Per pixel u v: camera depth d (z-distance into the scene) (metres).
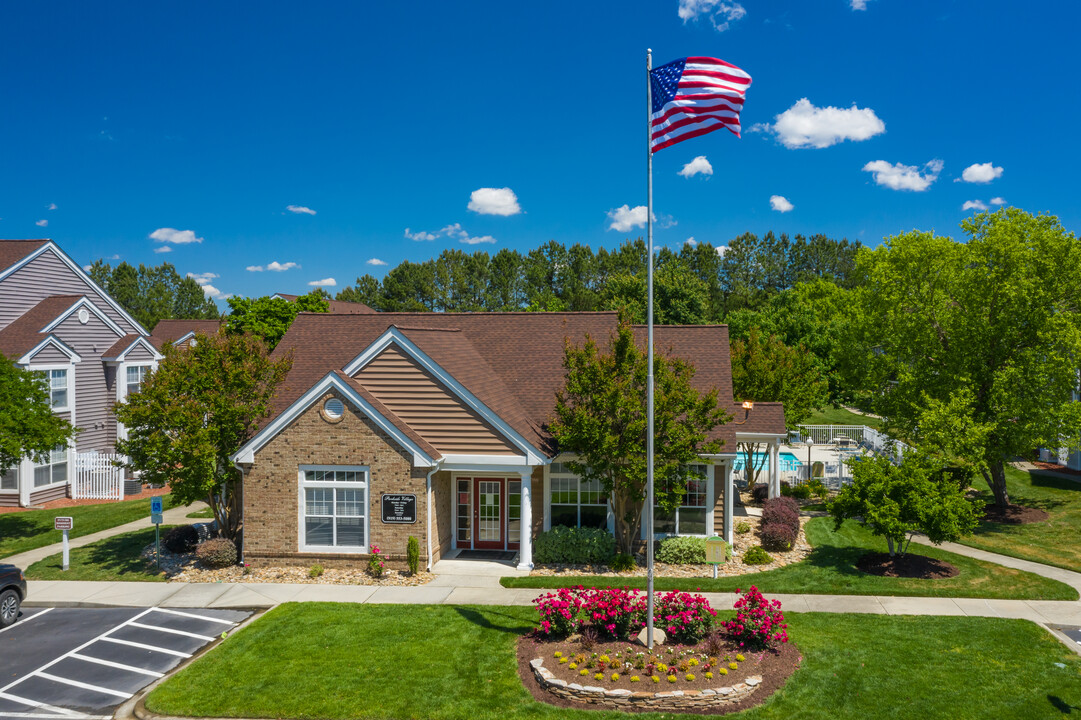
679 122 12.74
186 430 18.59
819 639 14.29
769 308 64.94
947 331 27.52
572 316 26.12
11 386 23.02
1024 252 25.22
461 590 17.67
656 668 12.34
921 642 14.16
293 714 11.54
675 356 23.81
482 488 21.44
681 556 20.12
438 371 19.77
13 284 30.97
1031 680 12.45
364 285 124.56
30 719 11.73
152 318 106.62
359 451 19.20
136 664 13.85
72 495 30.31
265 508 19.59
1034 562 20.34
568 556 20.00
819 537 23.17
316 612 16.08
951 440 21.89
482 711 11.51
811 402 33.03
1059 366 24.84
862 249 31.94
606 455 18.69
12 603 16.09
